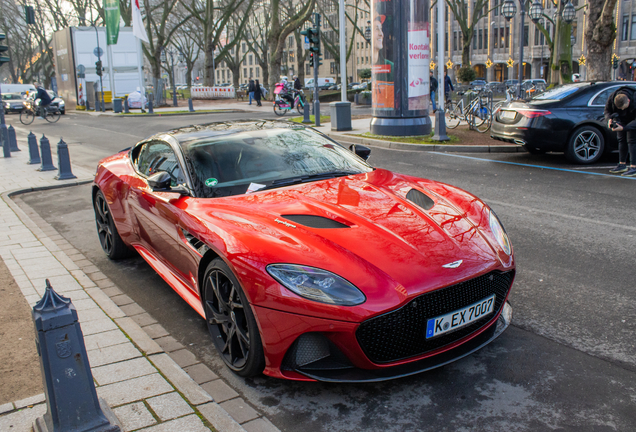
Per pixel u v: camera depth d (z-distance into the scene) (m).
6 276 4.44
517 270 4.32
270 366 2.58
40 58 68.44
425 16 12.71
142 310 3.79
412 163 10.00
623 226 5.39
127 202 4.31
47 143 10.70
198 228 3.02
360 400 2.61
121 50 35.62
